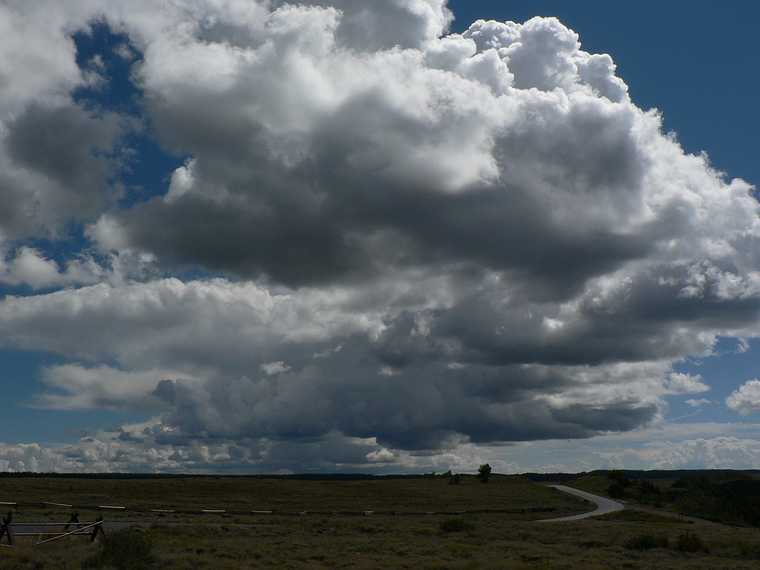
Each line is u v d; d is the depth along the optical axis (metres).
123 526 57.19
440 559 41.25
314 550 44.41
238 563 35.31
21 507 84.81
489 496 180.62
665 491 185.38
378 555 42.94
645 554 51.81
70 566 30.64
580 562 42.81
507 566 37.31
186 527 58.53
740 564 46.72
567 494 194.62
